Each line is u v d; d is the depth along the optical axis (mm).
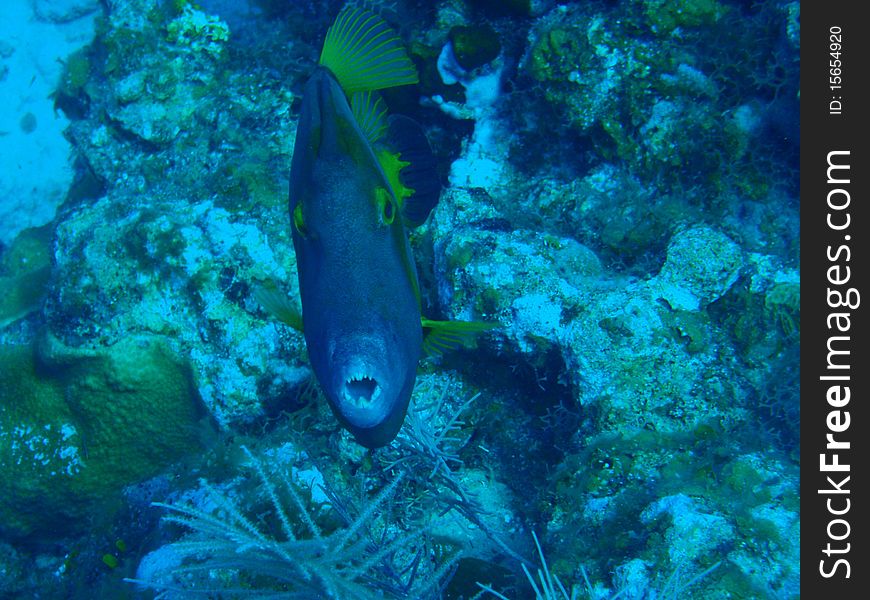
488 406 1043
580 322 871
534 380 1002
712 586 619
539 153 1155
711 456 773
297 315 413
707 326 870
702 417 825
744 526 667
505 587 828
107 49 1397
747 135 955
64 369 1146
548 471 949
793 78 906
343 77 402
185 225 1120
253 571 680
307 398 1119
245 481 953
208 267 1104
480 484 1031
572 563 719
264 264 1111
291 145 1241
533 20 1132
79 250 1142
